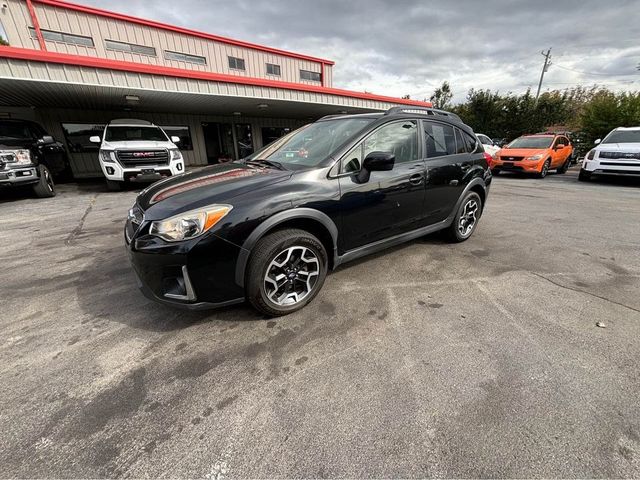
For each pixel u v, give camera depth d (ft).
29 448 4.50
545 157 34.01
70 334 7.09
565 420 4.83
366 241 9.14
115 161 23.94
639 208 19.35
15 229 15.05
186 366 6.10
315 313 7.84
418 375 5.79
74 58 21.77
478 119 87.76
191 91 27.35
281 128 54.70
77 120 37.09
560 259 11.20
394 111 10.16
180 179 8.67
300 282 7.91
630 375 5.73
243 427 4.81
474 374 5.79
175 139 28.45
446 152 11.36
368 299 8.50
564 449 4.39
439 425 4.78
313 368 6.02
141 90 25.44
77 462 4.31
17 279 9.77
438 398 5.28
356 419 4.91
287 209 7.14
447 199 11.38
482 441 4.53
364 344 6.70
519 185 29.96
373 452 4.40
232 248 6.61
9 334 7.10
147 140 26.20
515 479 4.03
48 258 11.42
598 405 5.09
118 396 5.40
